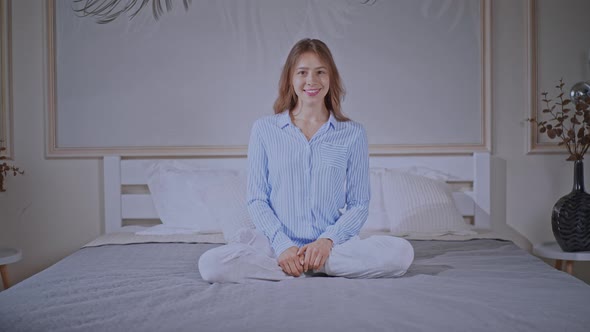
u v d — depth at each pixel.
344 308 1.56
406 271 2.06
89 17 3.35
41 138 3.38
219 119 3.39
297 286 1.83
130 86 3.38
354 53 3.37
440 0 3.36
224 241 2.76
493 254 2.44
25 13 3.35
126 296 1.74
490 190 3.35
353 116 3.39
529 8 3.34
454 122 3.39
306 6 3.36
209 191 3.05
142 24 3.37
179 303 1.65
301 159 2.19
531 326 1.41
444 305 1.58
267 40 3.37
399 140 3.40
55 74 3.35
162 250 2.57
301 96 2.22
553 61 3.38
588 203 3.03
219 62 3.38
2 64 3.32
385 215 3.05
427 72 3.38
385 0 3.36
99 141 3.38
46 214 3.40
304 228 2.21
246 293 1.75
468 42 3.37
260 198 2.23
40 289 1.87
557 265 3.21
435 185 3.12
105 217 3.33
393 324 1.41
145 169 3.34
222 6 3.37
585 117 3.13
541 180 3.42
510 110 3.40
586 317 1.47
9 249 3.25
